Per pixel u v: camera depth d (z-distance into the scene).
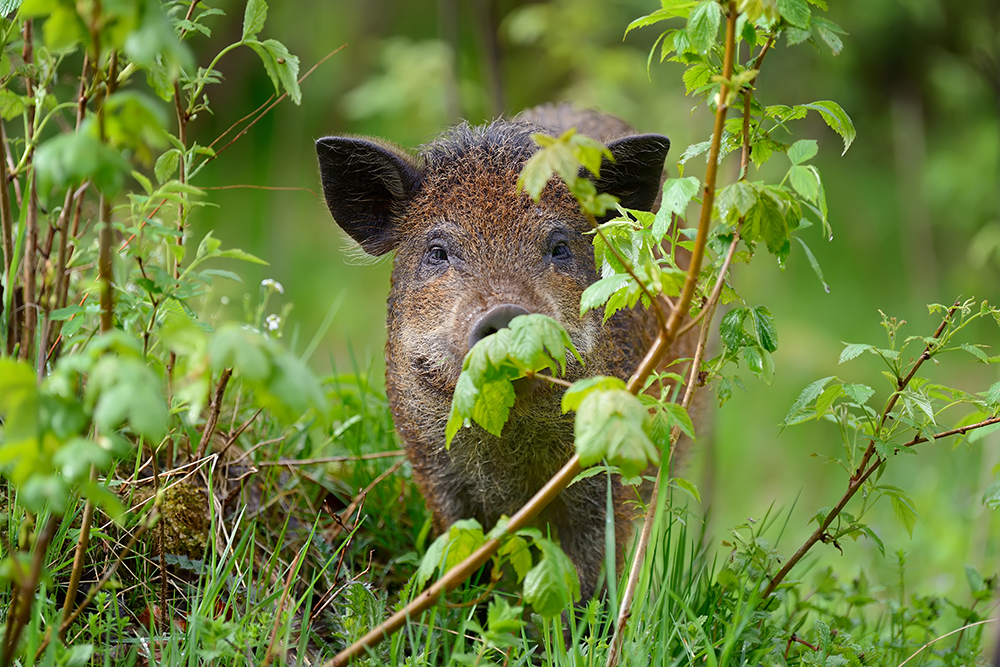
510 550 5.13
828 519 6.68
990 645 7.56
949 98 21.62
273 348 3.97
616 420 4.36
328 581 7.12
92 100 7.18
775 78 22.14
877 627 7.68
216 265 19.95
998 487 6.27
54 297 6.64
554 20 18.33
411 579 6.50
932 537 11.71
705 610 6.91
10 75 6.57
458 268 7.63
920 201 22.55
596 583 8.11
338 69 23.59
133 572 6.75
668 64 19.86
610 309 5.94
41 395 4.13
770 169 19.25
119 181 4.05
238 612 6.29
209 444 7.82
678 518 6.88
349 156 8.55
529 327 4.83
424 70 18.88
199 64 22.30
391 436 9.58
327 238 22.50
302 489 8.34
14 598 5.54
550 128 9.42
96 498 4.32
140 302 6.16
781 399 18.30
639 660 5.52
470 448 8.09
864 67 22.72
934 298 21.88
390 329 8.69
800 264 22.61
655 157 8.25
